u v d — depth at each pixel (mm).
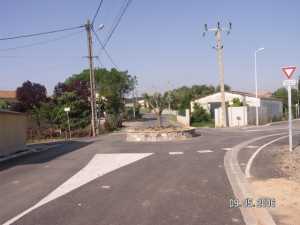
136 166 12617
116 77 82312
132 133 22797
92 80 34281
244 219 6574
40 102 44000
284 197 7562
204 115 48219
